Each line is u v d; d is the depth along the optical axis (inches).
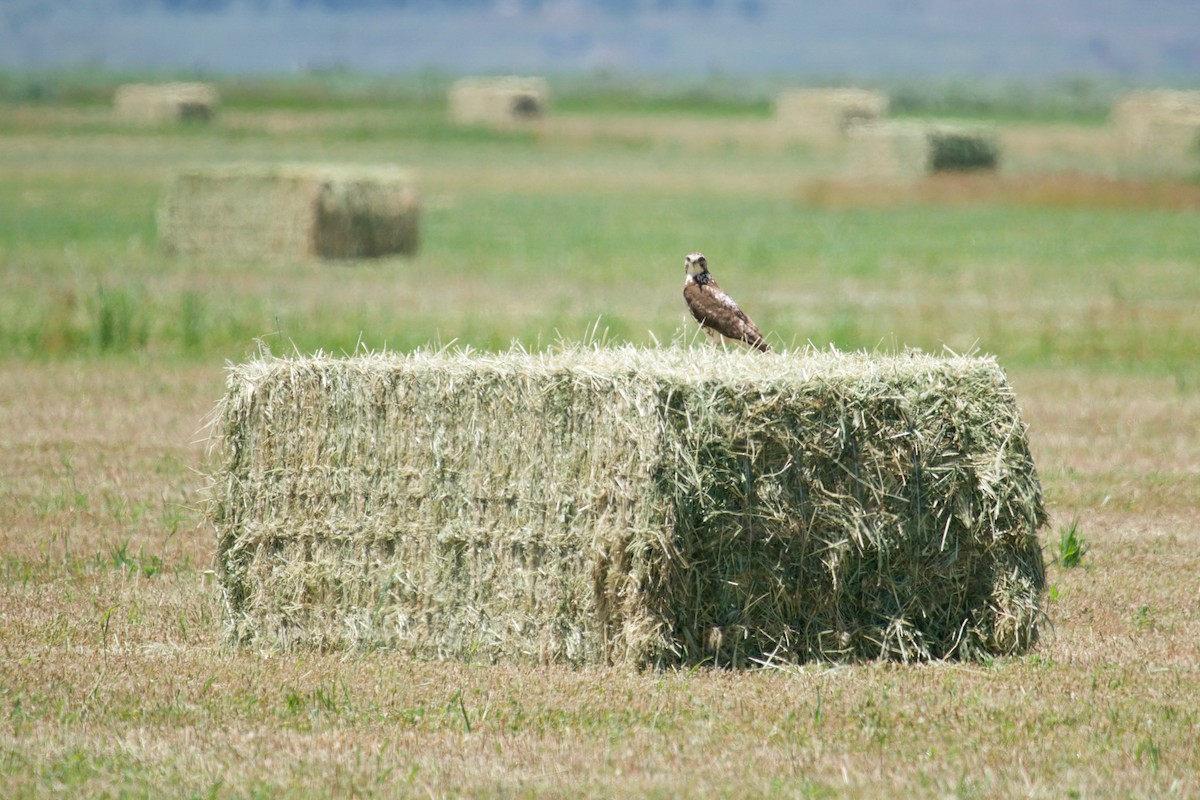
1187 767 956.6
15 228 4712.1
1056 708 1077.1
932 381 1197.7
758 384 1151.6
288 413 1227.2
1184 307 3346.5
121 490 1772.9
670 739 1011.3
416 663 1190.3
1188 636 1275.8
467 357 1232.2
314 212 4060.0
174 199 4165.8
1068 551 1499.8
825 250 4446.4
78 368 2583.7
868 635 1197.1
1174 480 1867.6
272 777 935.0
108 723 1035.9
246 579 1240.2
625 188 6830.7
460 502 1195.3
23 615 1298.0
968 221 5462.6
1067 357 2765.7
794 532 1168.2
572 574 1170.0
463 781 931.3
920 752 989.8
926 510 1194.0
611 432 1143.6
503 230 4938.5
